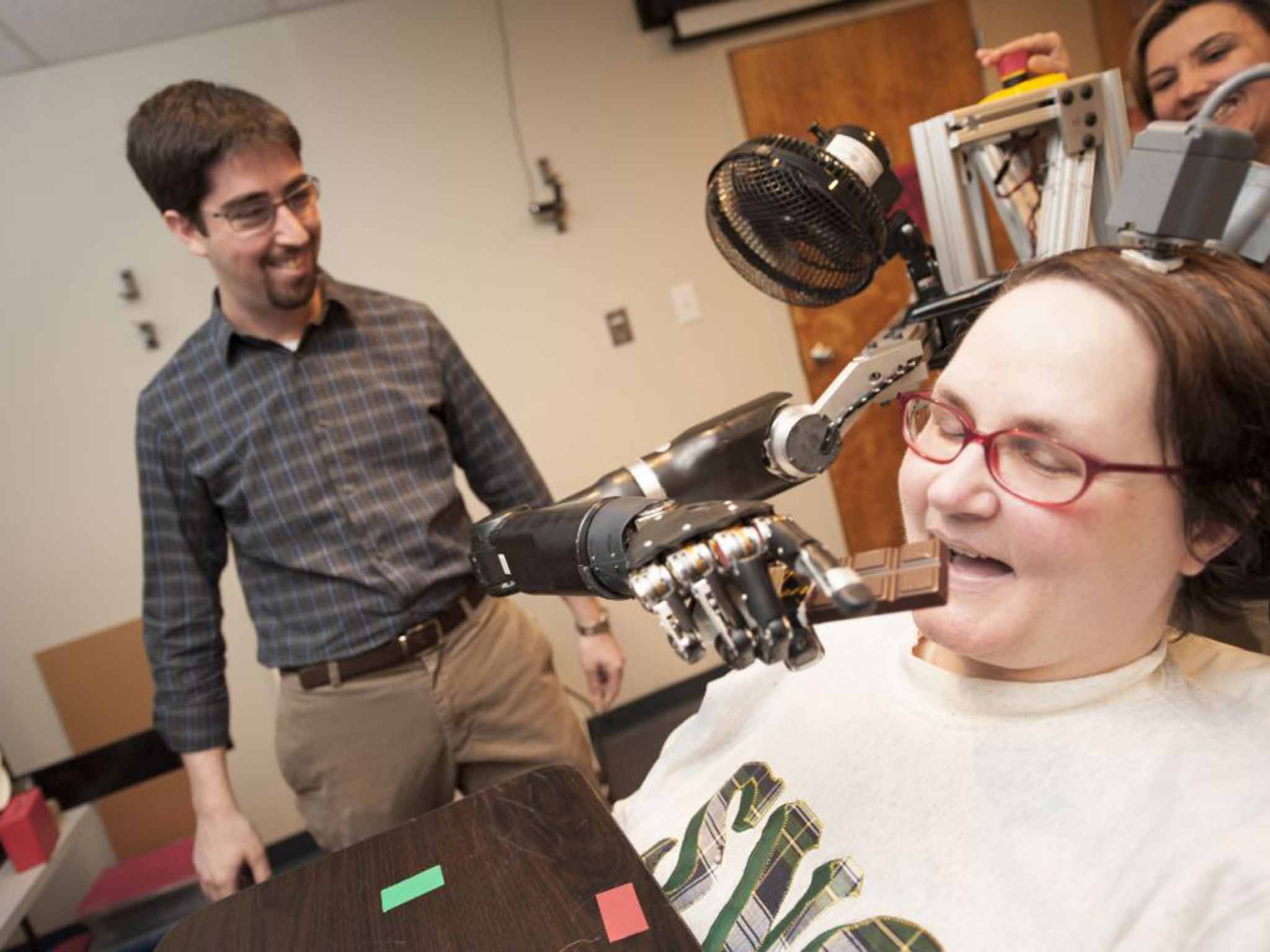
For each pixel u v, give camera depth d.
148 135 1.25
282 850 2.72
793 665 0.44
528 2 2.71
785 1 2.81
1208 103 0.51
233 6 2.42
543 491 1.64
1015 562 0.53
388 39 2.63
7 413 2.51
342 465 1.39
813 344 3.01
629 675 2.92
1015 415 0.52
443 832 0.73
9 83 2.43
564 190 2.79
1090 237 0.98
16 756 2.55
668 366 2.92
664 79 2.83
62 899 2.53
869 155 0.79
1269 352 0.50
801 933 0.58
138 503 2.60
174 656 1.42
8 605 2.54
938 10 2.98
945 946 0.52
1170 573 0.54
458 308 2.76
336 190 2.64
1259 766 0.51
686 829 0.71
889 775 0.62
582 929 0.60
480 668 1.46
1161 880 0.48
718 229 0.92
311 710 1.41
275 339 1.39
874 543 3.10
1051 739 0.56
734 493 0.73
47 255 2.49
